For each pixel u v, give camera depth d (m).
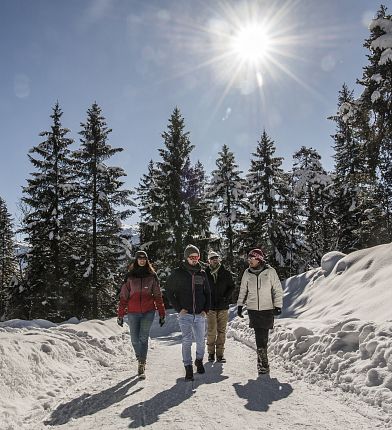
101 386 5.62
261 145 31.94
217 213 31.47
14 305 26.34
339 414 4.02
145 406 4.46
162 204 28.67
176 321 23.06
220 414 4.07
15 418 4.17
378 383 4.54
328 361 5.73
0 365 4.97
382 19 16.39
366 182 19.38
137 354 6.25
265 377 5.84
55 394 5.14
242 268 29.98
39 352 6.05
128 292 6.59
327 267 15.39
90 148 26.47
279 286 6.34
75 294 25.53
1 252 43.09
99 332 9.50
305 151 34.12
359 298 10.30
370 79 16.44
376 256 12.42
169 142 29.42
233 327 13.56
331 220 33.06
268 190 31.20
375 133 17.31
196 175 29.22
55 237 25.11
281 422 3.79
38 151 25.95
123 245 26.72
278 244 30.55
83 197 25.97
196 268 6.24
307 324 8.84
